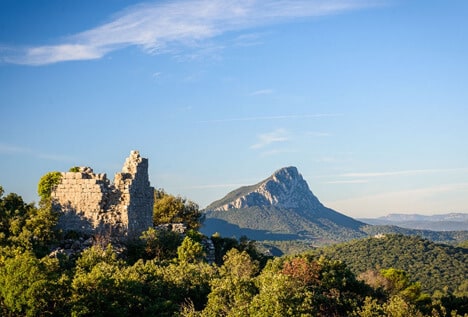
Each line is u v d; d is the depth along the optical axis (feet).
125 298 175.42
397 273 325.01
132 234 248.11
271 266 246.47
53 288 161.38
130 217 247.09
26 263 160.76
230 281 190.39
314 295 199.82
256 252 327.06
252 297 181.16
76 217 243.60
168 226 286.46
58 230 231.09
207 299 197.26
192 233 280.51
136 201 255.29
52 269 170.40
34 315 155.84
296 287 191.93
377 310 208.13
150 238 246.47
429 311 280.51
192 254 239.09
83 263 199.72
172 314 180.14
